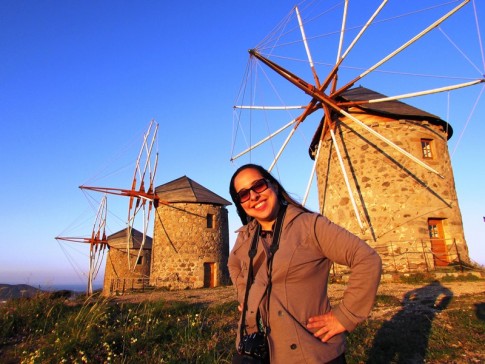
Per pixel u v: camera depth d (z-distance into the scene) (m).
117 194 22.39
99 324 7.03
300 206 2.62
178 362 5.55
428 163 13.90
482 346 5.70
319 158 16.33
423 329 6.35
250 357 2.24
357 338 6.05
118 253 31.77
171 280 21.39
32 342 6.66
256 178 2.61
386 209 13.41
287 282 2.29
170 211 22.70
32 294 9.14
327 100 13.02
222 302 9.51
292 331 2.20
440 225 13.66
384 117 14.27
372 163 13.98
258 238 2.60
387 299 8.43
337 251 2.23
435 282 11.19
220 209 23.88
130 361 5.61
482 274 11.76
